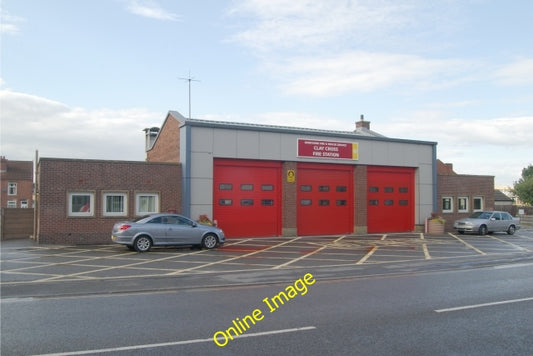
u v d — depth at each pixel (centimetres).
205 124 2192
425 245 2059
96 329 682
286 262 1470
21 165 6950
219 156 2231
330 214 2548
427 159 2875
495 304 861
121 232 1669
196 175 2170
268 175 2383
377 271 1290
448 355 576
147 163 2108
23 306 838
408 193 2836
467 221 2777
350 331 677
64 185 1948
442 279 1152
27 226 2289
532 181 6556
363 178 2648
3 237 2175
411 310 809
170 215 1770
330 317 758
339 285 1064
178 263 1431
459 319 749
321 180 2536
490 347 608
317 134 2495
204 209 2180
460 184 3045
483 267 1386
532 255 1714
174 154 2527
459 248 1950
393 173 2789
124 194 2056
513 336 658
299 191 2466
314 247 1927
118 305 845
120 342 620
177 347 600
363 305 848
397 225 2780
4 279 1141
